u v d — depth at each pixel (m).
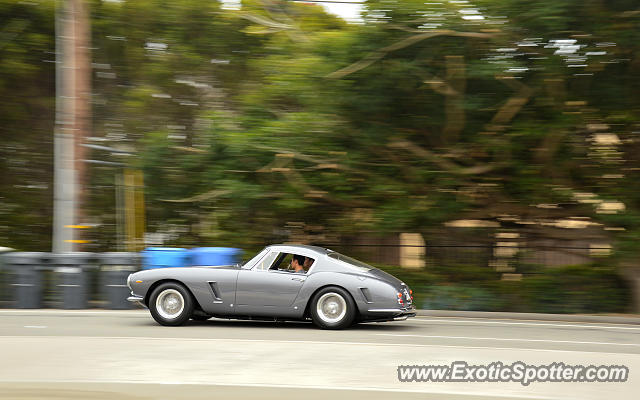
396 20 20.89
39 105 29.69
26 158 29.84
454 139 21.88
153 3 28.80
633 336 14.13
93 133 28.59
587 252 21.53
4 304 17.72
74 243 19.64
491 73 20.03
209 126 24.27
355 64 20.94
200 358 10.03
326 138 22.30
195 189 24.47
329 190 22.38
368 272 14.09
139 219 24.45
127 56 29.72
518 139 20.73
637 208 20.41
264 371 9.15
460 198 21.44
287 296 13.88
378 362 9.88
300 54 22.89
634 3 18.84
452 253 22.66
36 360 9.84
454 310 19.70
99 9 28.70
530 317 18.00
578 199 21.19
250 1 27.94
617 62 19.48
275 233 24.14
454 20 20.70
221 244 23.94
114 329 13.71
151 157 24.17
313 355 10.36
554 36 19.69
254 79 28.33
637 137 20.56
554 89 20.06
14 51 27.98
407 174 21.98
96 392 7.89
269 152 22.41
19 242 29.59
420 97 21.44
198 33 29.30
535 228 22.44
